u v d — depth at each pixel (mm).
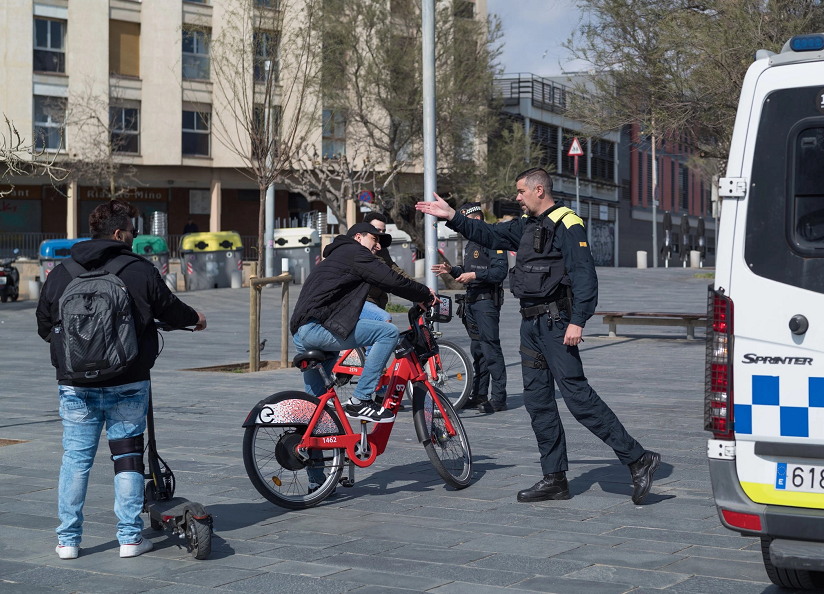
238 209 46781
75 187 39250
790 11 14836
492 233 6480
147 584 4598
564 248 6090
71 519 5023
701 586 4500
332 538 5406
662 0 16453
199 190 45719
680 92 16375
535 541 5285
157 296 5059
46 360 15961
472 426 9016
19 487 6645
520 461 7477
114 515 5926
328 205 30969
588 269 6004
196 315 5285
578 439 8297
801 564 3938
